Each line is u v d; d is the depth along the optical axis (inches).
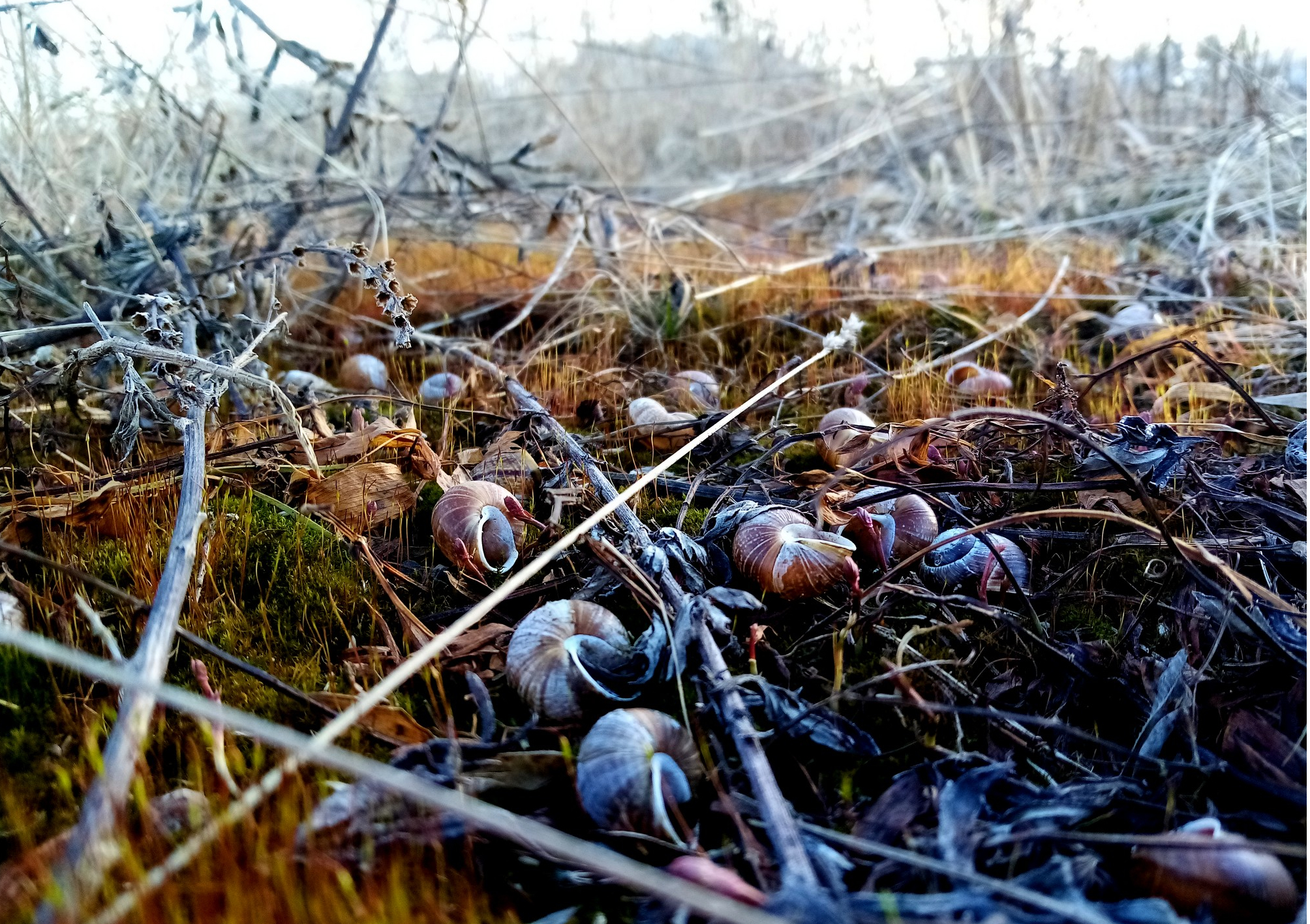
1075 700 9.3
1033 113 36.1
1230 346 18.2
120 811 6.6
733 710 8.1
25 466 14.0
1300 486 11.2
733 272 24.1
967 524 11.3
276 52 20.3
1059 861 7.0
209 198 21.9
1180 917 6.8
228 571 11.0
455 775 7.8
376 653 9.8
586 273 22.7
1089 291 22.7
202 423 11.4
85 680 9.3
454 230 23.8
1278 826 7.6
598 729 7.7
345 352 19.6
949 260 27.3
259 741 8.1
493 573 11.0
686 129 42.4
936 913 6.4
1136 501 11.3
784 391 17.0
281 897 6.8
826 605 10.2
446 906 7.0
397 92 29.5
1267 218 25.4
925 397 16.0
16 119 17.6
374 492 12.2
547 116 37.2
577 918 7.1
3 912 6.6
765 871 7.1
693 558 10.4
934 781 8.0
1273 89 29.7
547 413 14.1
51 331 15.0
